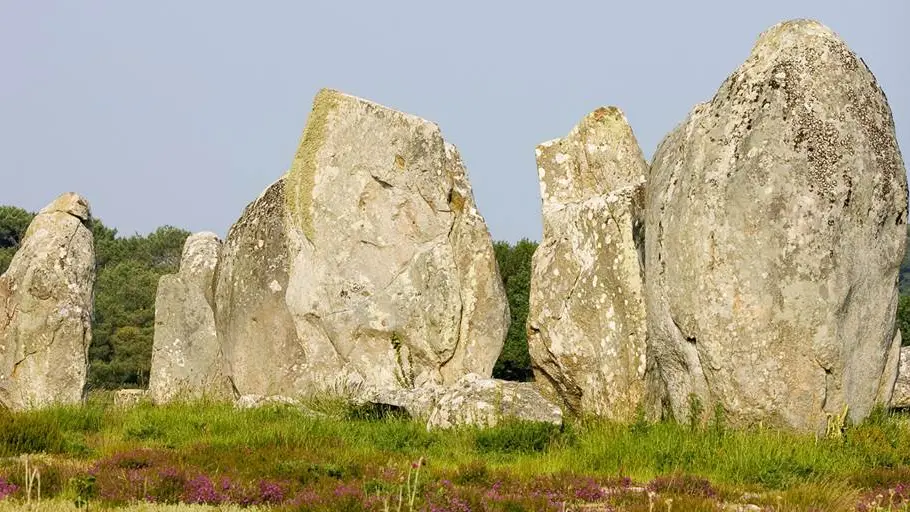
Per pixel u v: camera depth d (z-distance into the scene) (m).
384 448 19.78
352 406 23.64
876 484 17.38
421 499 14.88
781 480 17.33
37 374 27.06
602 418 21.78
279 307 26.97
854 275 20.22
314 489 15.70
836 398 20.16
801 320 19.94
